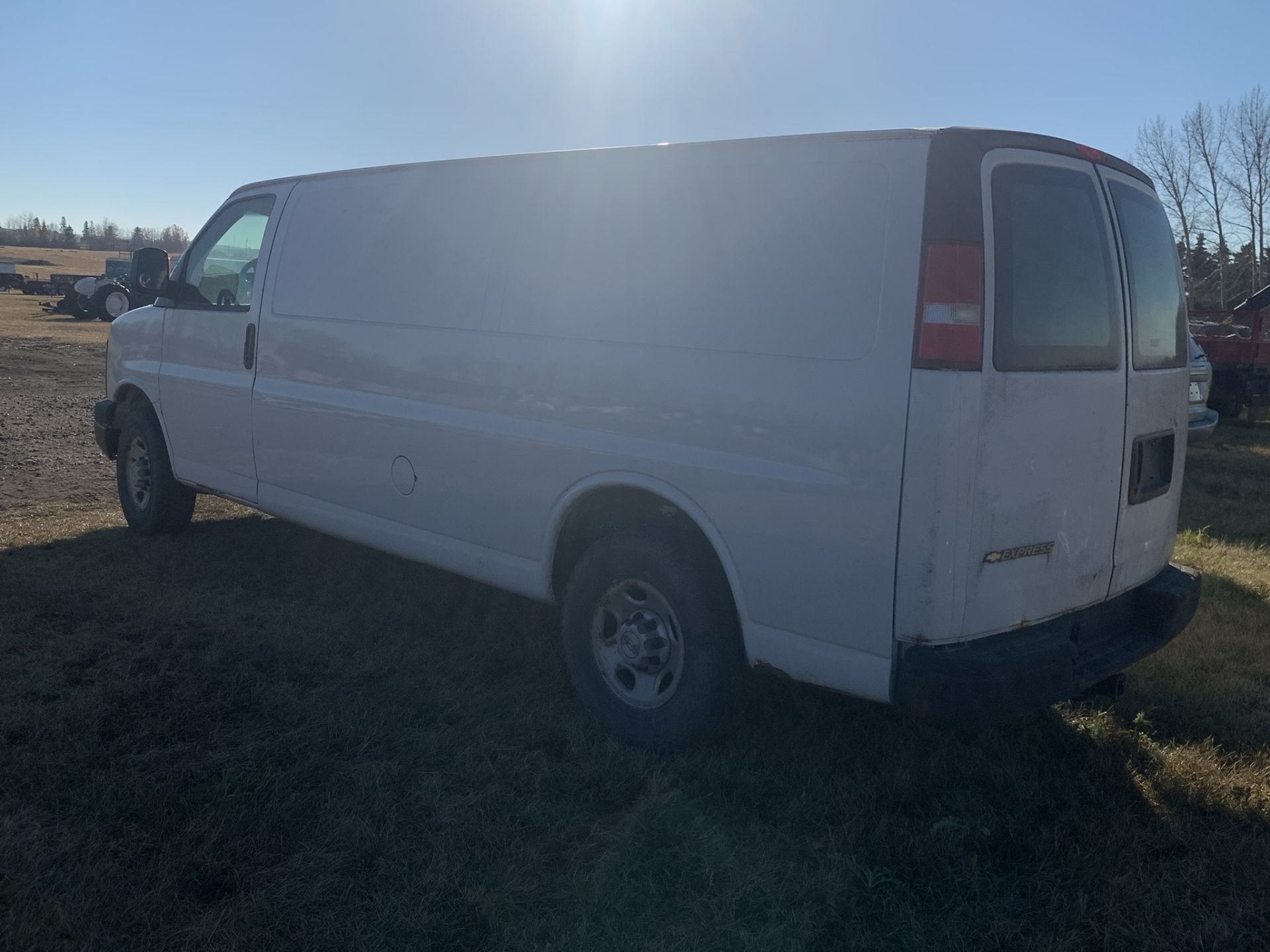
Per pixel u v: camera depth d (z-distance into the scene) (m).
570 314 3.87
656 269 3.61
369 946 2.58
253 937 2.57
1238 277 43.75
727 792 3.41
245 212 5.66
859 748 3.76
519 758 3.59
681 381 3.49
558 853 3.02
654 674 3.72
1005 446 3.04
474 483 4.24
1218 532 7.43
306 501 5.11
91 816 3.06
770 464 3.26
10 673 4.07
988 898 2.87
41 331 25.53
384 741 3.68
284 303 5.16
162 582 5.36
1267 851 3.09
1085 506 3.37
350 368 4.79
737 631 3.56
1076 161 3.46
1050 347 3.18
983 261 2.96
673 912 2.76
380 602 5.14
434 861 2.92
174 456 5.96
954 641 3.03
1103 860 3.01
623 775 3.49
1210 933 2.72
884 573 3.02
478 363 4.19
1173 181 44.22
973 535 2.99
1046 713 4.05
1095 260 3.41
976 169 3.00
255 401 5.31
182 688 4.02
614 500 3.87
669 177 3.61
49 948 2.51
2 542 5.96
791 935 2.67
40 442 9.79
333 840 3.01
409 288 4.53
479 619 4.96
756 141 3.40
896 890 2.89
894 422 2.97
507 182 4.18
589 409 3.79
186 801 3.14
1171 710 4.10
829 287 3.16
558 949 2.60
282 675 4.23
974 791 3.46
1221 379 15.57
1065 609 3.38
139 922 2.62
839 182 3.19
